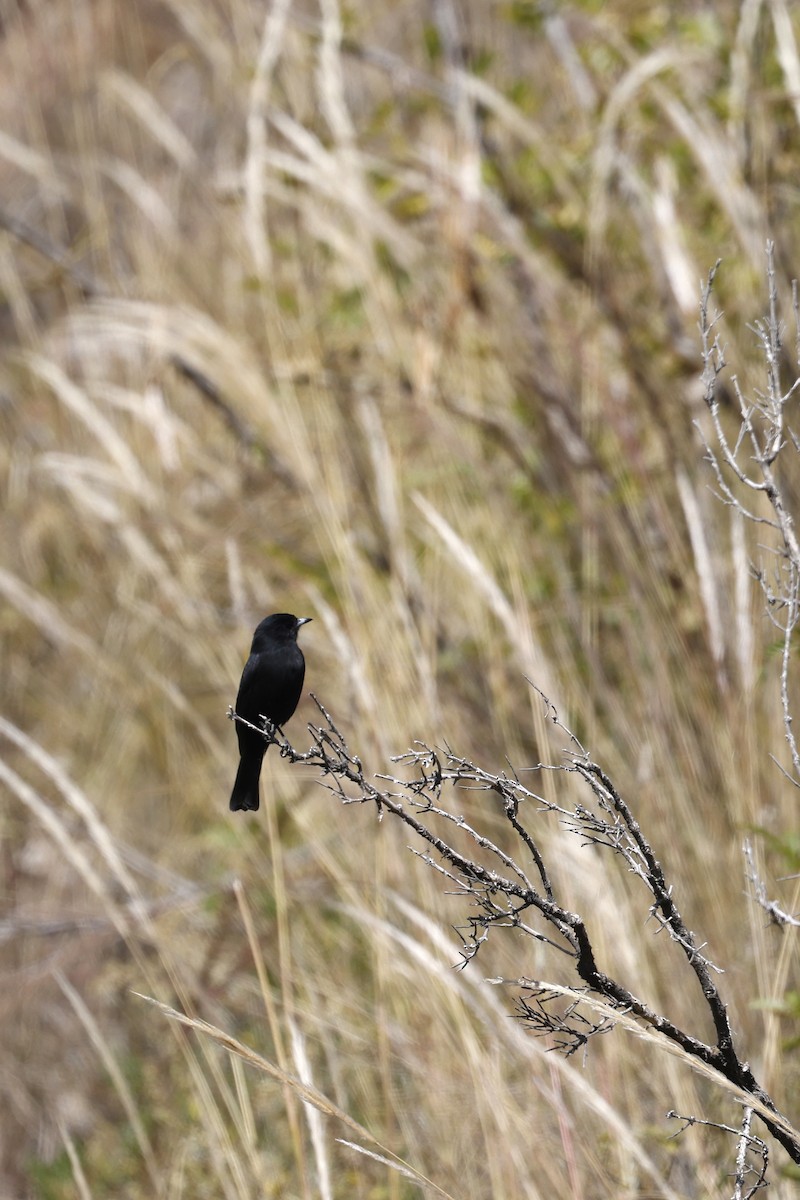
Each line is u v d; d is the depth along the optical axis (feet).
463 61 42.50
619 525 33.04
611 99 36.78
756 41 37.19
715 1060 16.43
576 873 25.80
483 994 25.49
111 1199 32.24
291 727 36.45
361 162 39.17
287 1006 25.08
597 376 35.60
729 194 33.53
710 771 28.45
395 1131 27.17
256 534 39.81
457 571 34.40
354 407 37.24
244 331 41.83
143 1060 34.04
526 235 38.83
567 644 32.30
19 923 37.86
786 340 32.37
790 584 18.70
